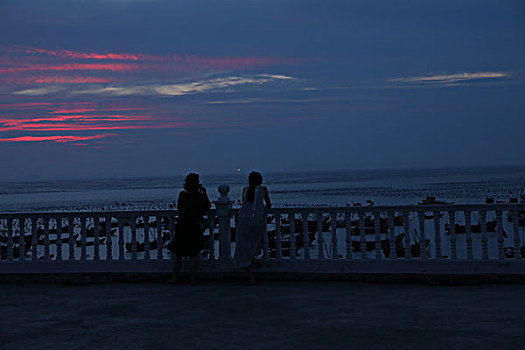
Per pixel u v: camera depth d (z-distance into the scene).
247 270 8.16
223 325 5.69
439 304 6.54
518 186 178.50
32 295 7.54
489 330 5.30
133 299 7.15
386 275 8.11
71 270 8.66
